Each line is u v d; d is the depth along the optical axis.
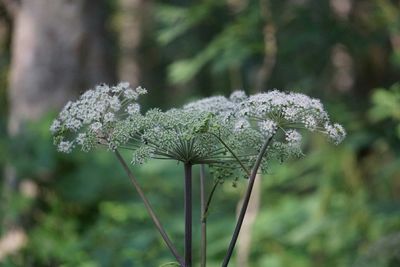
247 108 2.88
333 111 9.02
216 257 8.63
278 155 3.05
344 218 8.62
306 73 9.98
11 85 11.15
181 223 8.34
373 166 9.20
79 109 3.02
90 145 3.01
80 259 7.66
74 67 10.90
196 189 9.34
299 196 10.45
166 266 3.23
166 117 3.00
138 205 8.33
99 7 11.21
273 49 8.88
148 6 19.38
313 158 8.97
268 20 8.80
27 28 11.00
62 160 9.24
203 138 2.98
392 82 10.23
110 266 7.36
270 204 9.60
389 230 8.44
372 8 9.56
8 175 9.75
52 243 8.26
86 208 9.14
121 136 2.97
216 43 9.19
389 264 6.67
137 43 19.23
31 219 9.23
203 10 9.36
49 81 10.85
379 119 8.58
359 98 9.99
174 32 9.32
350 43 9.38
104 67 11.23
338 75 10.30
